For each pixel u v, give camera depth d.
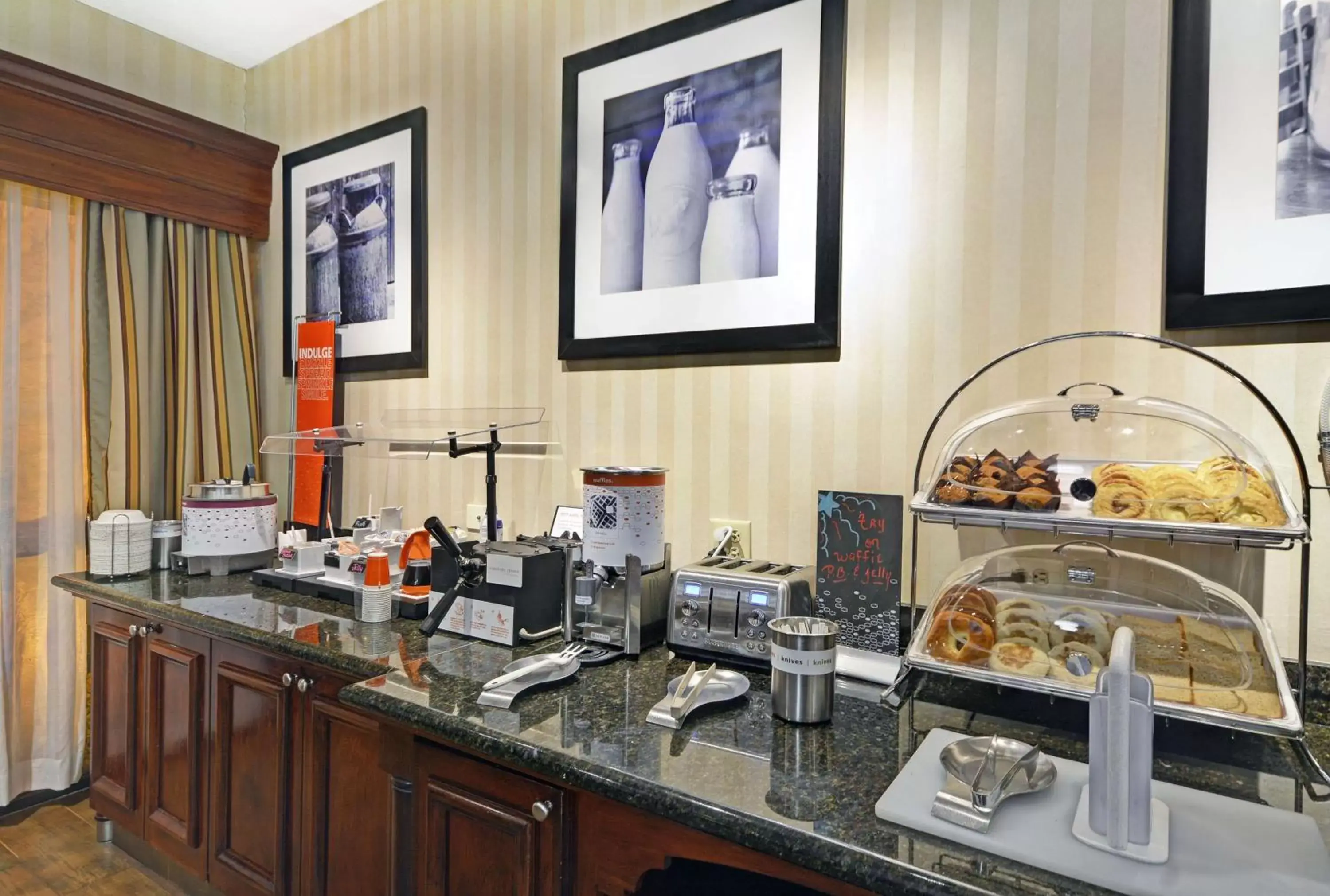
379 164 2.38
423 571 1.75
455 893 1.17
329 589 1.89
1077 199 1.31
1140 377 1.26
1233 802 0.86
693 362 1.74
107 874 2.06
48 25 2.31
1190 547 1.23
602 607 1.50
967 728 1.10
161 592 1.96
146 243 2.47
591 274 1.88
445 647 1.48
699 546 1.72
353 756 1.49
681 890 1.15
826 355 1.56
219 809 1.77
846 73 1.53
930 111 1.44
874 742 1.05
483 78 2.14
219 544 2.15
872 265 1.50
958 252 1.41
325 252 2.54
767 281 1.61
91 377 2.36
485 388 2.14
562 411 1.98
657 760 0.98
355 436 2.03
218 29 2.55
